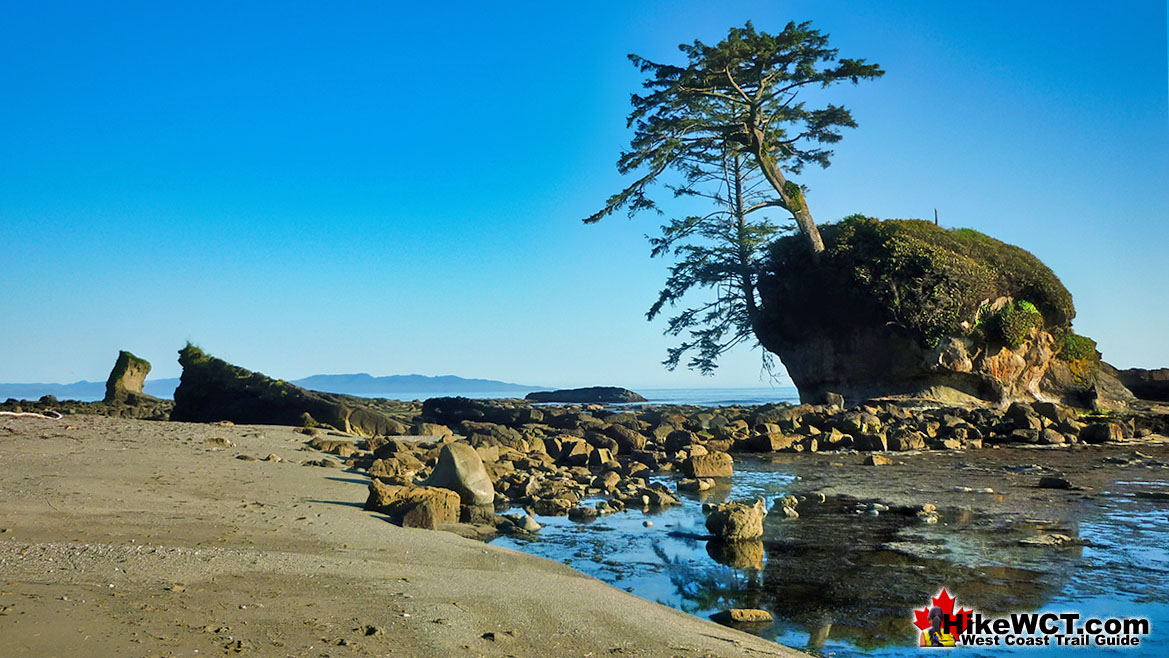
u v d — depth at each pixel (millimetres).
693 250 50031
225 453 18203
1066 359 44000
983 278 40344
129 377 47000
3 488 11102
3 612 5273
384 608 6207
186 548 7977
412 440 26062
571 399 98562
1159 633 7074
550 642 5719
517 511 13680
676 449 25906
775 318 46000
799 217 44250
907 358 39469
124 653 4668
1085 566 9531
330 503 12086
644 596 8211
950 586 8641
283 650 4953
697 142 46844
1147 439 29672
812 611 7730
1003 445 28000
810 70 43406
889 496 15453
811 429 29875
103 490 11523
